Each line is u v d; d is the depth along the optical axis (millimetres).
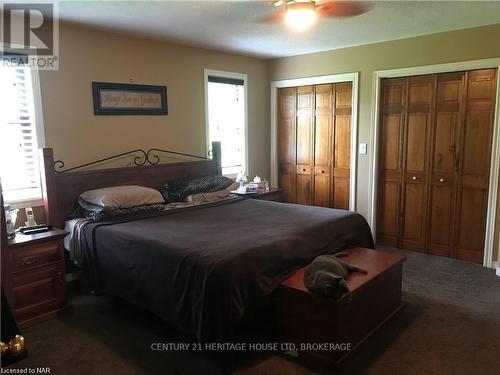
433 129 3986
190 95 4316
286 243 2512
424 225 4180
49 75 3207
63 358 2332
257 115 5145
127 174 3719
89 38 3434
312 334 2250
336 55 4492
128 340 2525
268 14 3049
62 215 3295
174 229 2779
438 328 2609
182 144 4297
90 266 2912
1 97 2982
